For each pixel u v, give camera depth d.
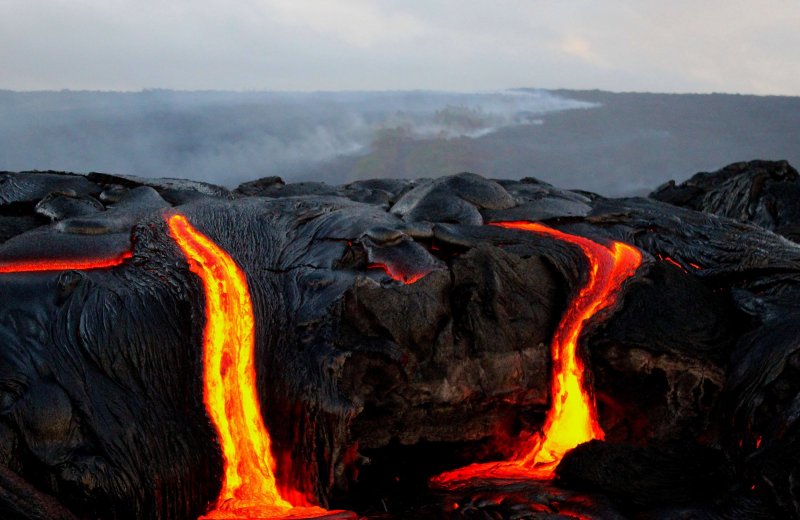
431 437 9.48
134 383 8.88
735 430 9.20
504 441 9.96
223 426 9.18
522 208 12.45
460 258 10.08
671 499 8.17
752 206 16.62
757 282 10.80
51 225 10.35
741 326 10.22
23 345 8.50
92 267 9.73
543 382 10.05
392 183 15.34
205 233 10.66
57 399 8.23
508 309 10.02
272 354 9.28
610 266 10.88
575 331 10.23
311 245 10.43
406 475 9.50
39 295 8.99
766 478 7.87
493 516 8.05
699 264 11.52
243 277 10.08
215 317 9.59
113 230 10.31
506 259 10.32
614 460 8.60
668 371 9.76
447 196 12.27
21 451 8.02
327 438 8.69
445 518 8.09
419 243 10.44
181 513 8.68
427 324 9.34
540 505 8.20
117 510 8.24
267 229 10.76
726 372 9.71
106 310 9.08
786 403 8.74
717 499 7.99
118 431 8.43
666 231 12.14
